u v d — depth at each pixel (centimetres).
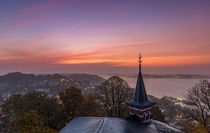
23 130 1770
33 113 1958
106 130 1037
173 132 1708
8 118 2030
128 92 2789
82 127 1177
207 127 2188
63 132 1137
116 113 2738
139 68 1745
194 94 2388
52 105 2541
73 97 2833
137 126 1323
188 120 2566
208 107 2153
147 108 1639
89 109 2855
